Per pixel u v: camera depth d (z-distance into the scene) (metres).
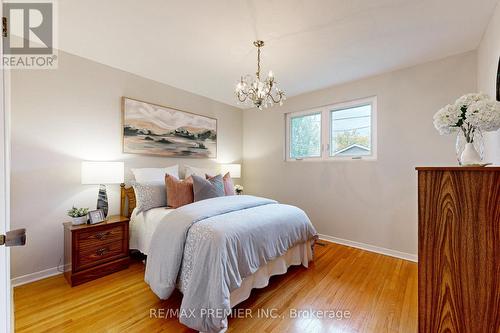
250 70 2.74
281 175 3.83
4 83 0.75
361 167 2.97
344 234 3.11
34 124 2.10
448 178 0.97
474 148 1.09
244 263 1.61
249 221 1.83
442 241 0.98
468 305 0.93
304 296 1.87
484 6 1.63
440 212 0.98
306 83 3.12
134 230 2.50
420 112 2.53
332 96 3.23
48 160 2.18
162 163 3.16
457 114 1.10
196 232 1.62
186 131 3.43
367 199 2.92
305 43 2.13
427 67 2.49
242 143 4.40
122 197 2.68
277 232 2.00
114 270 2.25
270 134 3.99
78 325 1.50
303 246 2.41
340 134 3.23
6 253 0.74
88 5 1.62
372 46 2.18
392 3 1.60
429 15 1.73
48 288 1.95
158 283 1.66
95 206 2.48
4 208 0.72
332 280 2.13
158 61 2.51
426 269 1.01
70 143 2.32
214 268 1.44
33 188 2.09
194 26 1.88
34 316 1.58
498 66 1.52
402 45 2.16
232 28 1.90
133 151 2.82
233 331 1.46
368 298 1.84
